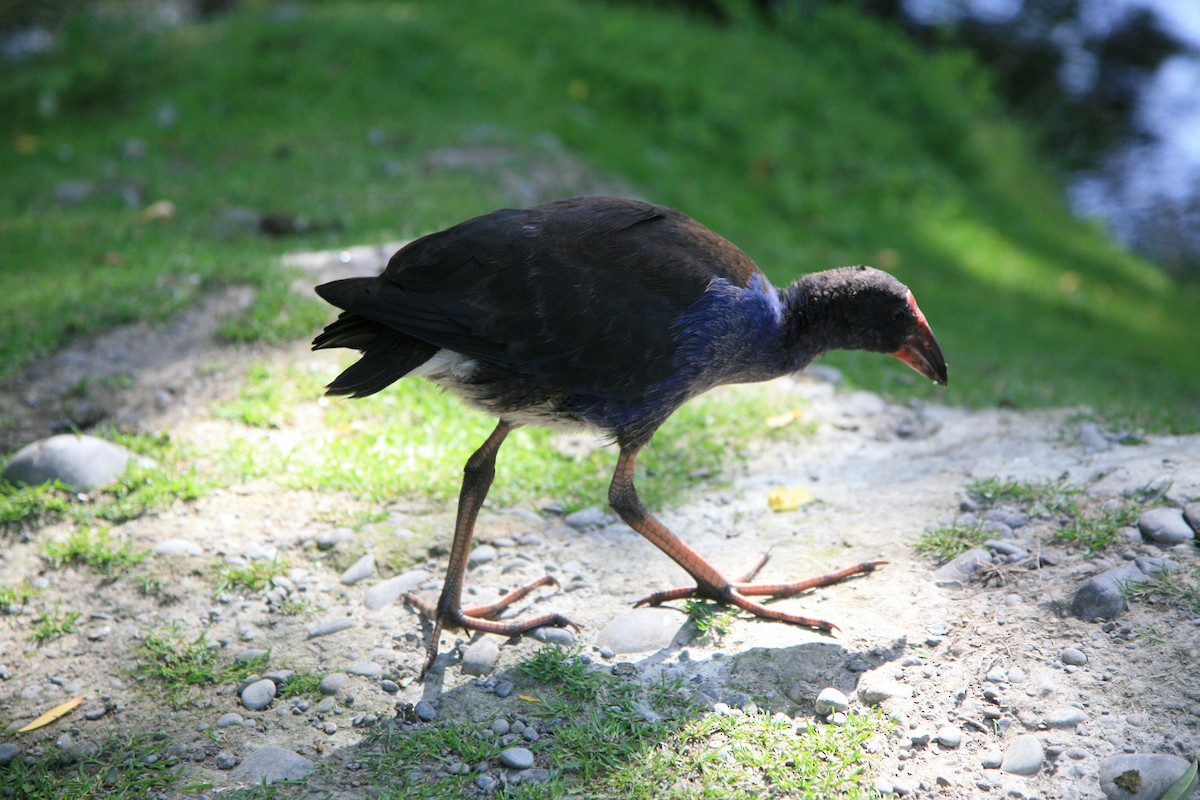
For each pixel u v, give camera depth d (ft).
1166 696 9.46
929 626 10.87
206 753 9.81
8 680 10.81
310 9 37.24
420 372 10.83
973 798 8.88
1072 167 46.80
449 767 9.50
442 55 32.99
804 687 10.25
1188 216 44.98
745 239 26.63
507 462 14.58
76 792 9.35
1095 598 10.55
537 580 12.09
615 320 10.70
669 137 31.68
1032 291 29.58
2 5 35.70
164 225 22.93
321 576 12.25
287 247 21.48
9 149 28.89
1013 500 12.68
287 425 15.12
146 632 11.38
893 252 29.35
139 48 33.81
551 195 25.73
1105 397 18.45
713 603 11.62
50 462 13.52
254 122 29.55
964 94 39.68
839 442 15.62
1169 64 48.78
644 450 15.24
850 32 39.60
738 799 8.96
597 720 9.90
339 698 10.43
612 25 36.29
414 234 21.90
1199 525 11.34
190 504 13.26
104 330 17.34
